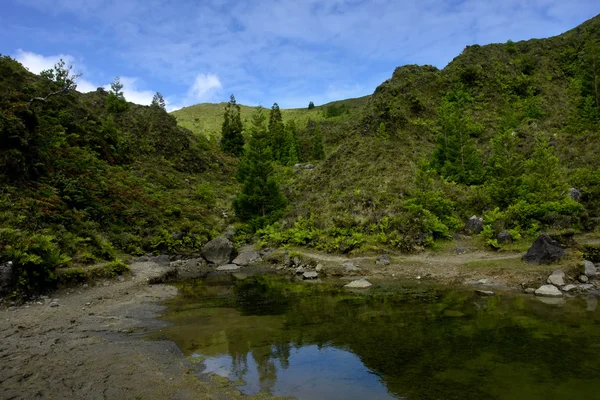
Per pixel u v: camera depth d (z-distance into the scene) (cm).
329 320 1121
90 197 2620
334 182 3812
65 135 3312
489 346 841
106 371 756
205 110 12381
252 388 689
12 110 2450
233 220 3588
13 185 2078
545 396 604
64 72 3797
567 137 3641
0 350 857
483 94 5803
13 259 1327
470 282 1571
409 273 1834
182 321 1157
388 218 2500
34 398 631
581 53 6378
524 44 7450
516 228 2245
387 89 6169
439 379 687
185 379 728
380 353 834
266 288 1712
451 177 3553
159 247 2711
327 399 638
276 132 7081
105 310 1279
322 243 2511
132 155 4309
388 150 4216
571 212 2248
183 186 4247
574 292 1347
